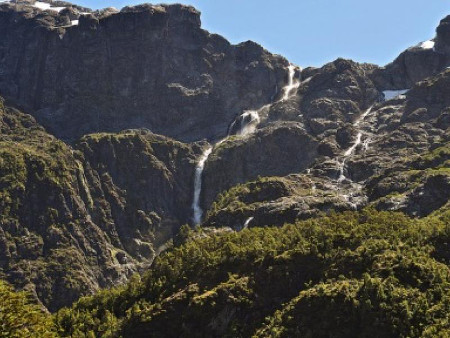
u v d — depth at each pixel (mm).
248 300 160375
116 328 163250
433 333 132000
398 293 144000
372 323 139500
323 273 160000
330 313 144875
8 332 122125
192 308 160875
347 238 170375
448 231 165750
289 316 147500
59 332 162750
